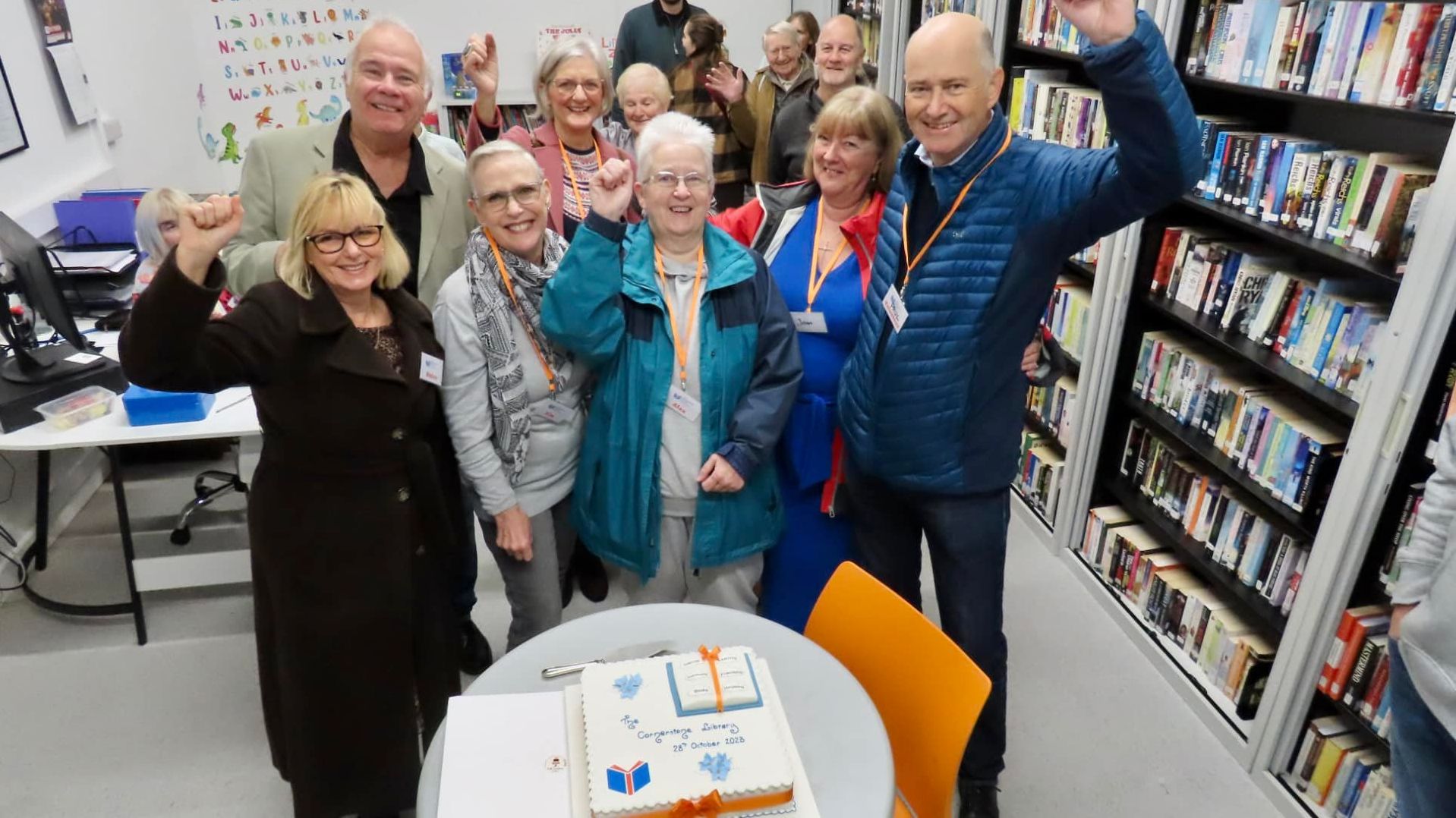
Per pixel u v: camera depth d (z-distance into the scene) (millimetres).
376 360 1712
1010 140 1726
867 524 2162
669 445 1984
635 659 1492
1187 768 2314
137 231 2898
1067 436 3178
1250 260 2316
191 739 2379
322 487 1766
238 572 2715
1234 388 2400
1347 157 1988
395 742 1943
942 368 1788
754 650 1552
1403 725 1486
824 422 2170
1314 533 2133
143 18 4152
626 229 1862
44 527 3021
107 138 3775
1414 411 1786
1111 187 1526
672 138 1870
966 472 1887
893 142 2053
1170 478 2717
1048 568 3133
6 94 3105
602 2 5766
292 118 5082
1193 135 1411
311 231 1623
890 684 1633
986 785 2107
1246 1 2207
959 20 1629
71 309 3035
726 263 1950
